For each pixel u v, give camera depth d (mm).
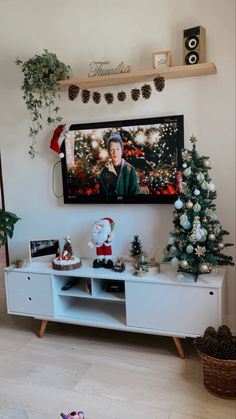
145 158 2951
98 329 3180
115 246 3184
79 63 3131
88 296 2906
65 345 2900
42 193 3389
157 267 2764
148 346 2854
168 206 2980
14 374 2506
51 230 3406
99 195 3125
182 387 2326
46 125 3279
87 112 3137
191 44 2664
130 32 2965
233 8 2688
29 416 2084
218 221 2604
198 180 2492
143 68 2953
